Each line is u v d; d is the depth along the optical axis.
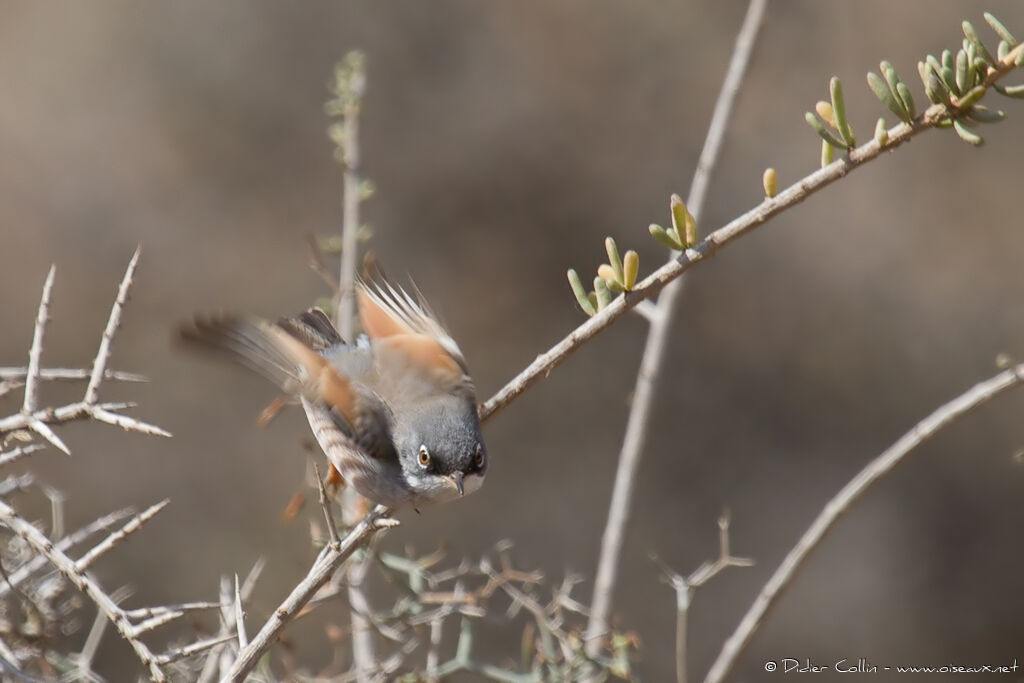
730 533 15.22
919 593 15.02
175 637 11.96
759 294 16.05
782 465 15.56
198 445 14.74
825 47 16.06
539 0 16.22
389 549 13.98
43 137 15.77
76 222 15.62
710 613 14.73
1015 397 15.55
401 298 6.25
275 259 15.79
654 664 14.33
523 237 16.12
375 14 16.16
